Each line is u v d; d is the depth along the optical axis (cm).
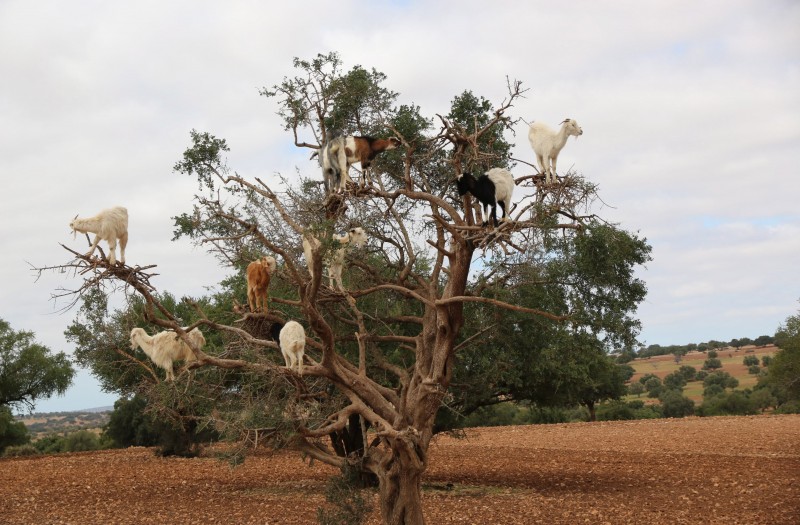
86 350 1516
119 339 1541
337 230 1535
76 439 4753
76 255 1160
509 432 4059
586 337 1861
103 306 1209
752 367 10844
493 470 2481
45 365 3981
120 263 1190
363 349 1505
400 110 1795
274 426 1307
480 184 1402
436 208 1611
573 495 1961
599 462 2636
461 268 1470
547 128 1401
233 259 1549
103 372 2128
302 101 1545
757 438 3259
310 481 2352
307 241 1345
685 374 11144
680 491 1977
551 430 4109
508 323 1928
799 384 4431
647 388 9975
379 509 1770
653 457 2734
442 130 1525
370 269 1662
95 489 2217
